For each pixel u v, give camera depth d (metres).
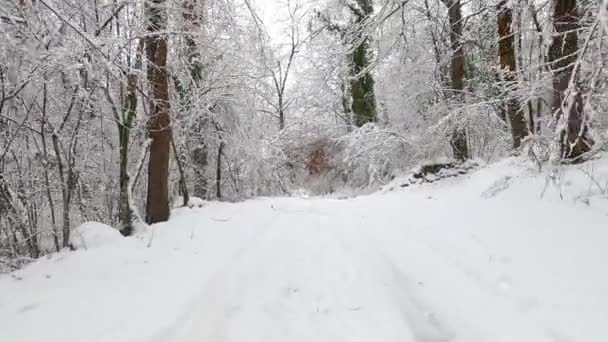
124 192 7.59
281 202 11.84
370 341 3.53
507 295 4.09
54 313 4.07
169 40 8.02
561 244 4.81
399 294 4.45
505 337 3.47
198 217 8.63
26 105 7.50
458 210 7.42
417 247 5.83
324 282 4.81
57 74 6.59
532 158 6.44
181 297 4.37
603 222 5.00
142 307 4.14
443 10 12.62
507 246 5.17
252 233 7.30
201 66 10.98
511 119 9.87
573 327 3.39
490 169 9.55
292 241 6.64
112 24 7.07
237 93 12.59
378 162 15.73
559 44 6.32
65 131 8.92
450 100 12.83
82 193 10.16
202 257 5.85
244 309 4.20
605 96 5.09
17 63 5.76
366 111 18.03
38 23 4.44
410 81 15.95
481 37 11.04
